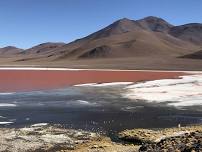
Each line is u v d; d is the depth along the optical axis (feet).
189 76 231.09
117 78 218.18
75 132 77.87
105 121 91.40
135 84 178.81
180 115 99.91
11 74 241.76
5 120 91.76
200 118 95.81
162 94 139.95
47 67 365.81
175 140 49.24
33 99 130.31
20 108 110.52
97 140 69.97
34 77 220.64
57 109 109.29
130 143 66.85
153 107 112.27
